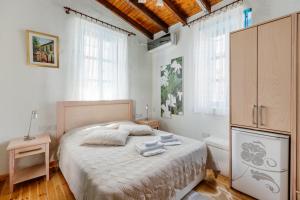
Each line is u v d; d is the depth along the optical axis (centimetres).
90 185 129
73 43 285
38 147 218
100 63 315
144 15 343
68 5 280
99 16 318
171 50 367
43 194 196
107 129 257
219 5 271
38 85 254
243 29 194
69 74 283
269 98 175
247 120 193
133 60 385
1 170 224
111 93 335
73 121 279
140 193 125
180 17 312
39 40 253
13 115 233
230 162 209
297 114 158
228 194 197
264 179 176
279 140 165
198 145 213
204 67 291
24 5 240
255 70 185
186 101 337
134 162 161
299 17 154
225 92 262
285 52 163
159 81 405
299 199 158
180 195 176
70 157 186
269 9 213
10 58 230
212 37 277
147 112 409
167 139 225
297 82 157
